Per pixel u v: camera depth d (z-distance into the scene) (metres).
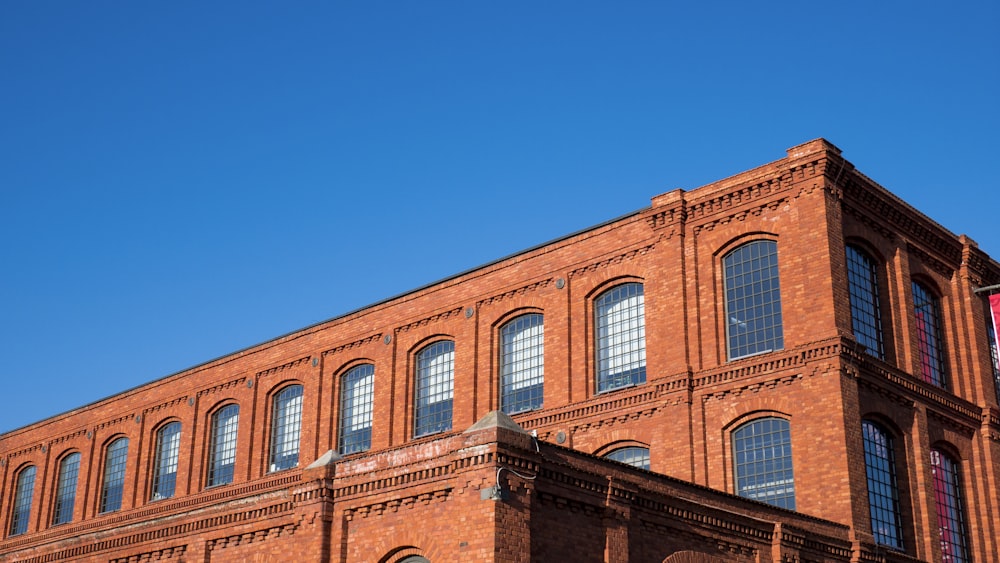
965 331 39.66
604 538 24.58
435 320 44.31
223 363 52.84
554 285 40.34
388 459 25.20
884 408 33.91
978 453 37.97
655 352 36.47
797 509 32.03
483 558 22.08
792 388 33.06
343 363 47.59
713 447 34.19
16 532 60.97
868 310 35.56
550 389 39.25
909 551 33.38
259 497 28.14
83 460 58.31
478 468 22.89
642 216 38.09
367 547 25.12
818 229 33.81
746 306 35.25
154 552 30.88
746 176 35.88
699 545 26.78
